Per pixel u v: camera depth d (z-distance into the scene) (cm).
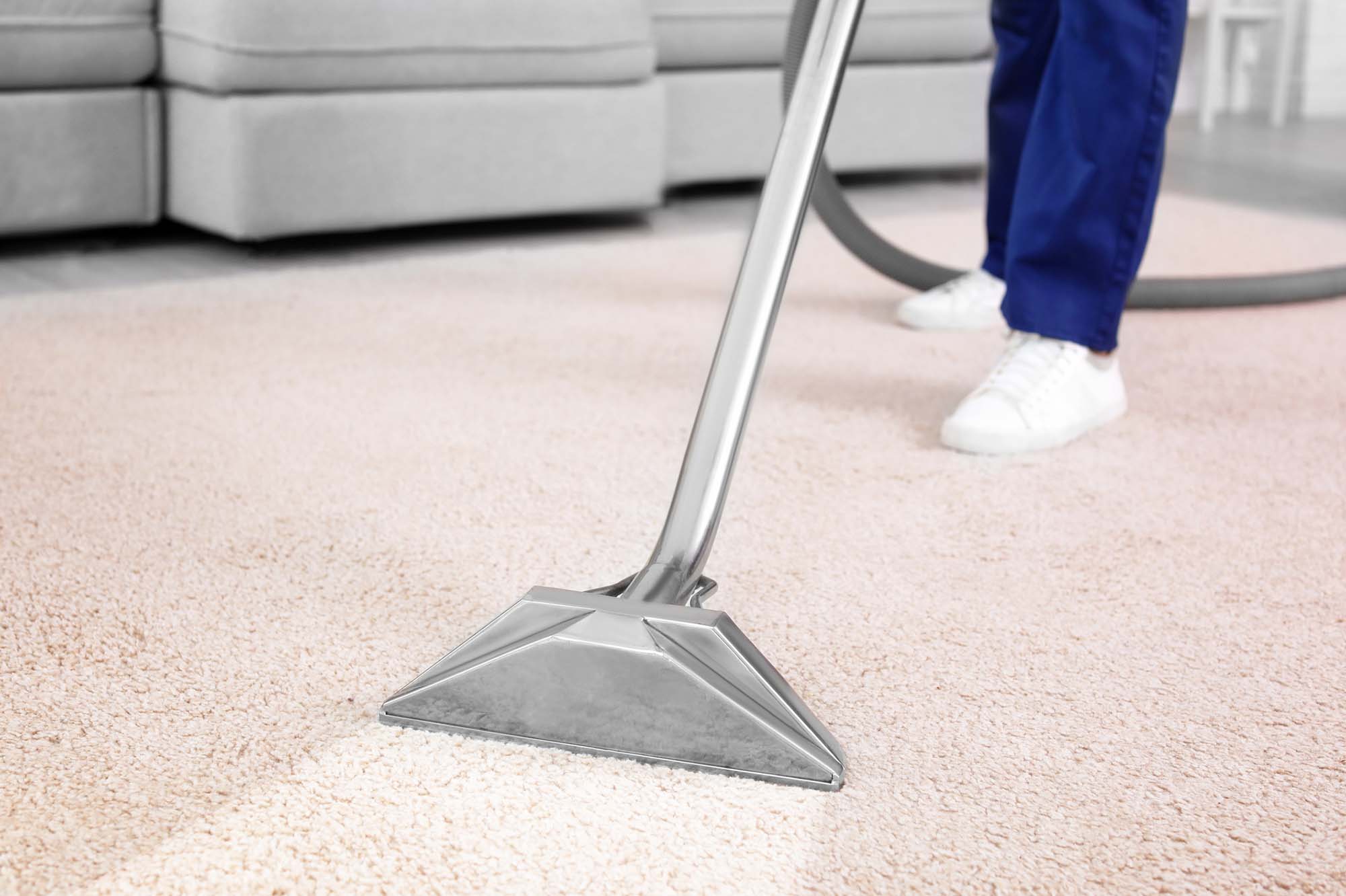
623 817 52
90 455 98
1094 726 61
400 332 141
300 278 169
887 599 75
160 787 53
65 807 52
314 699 61
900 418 114
